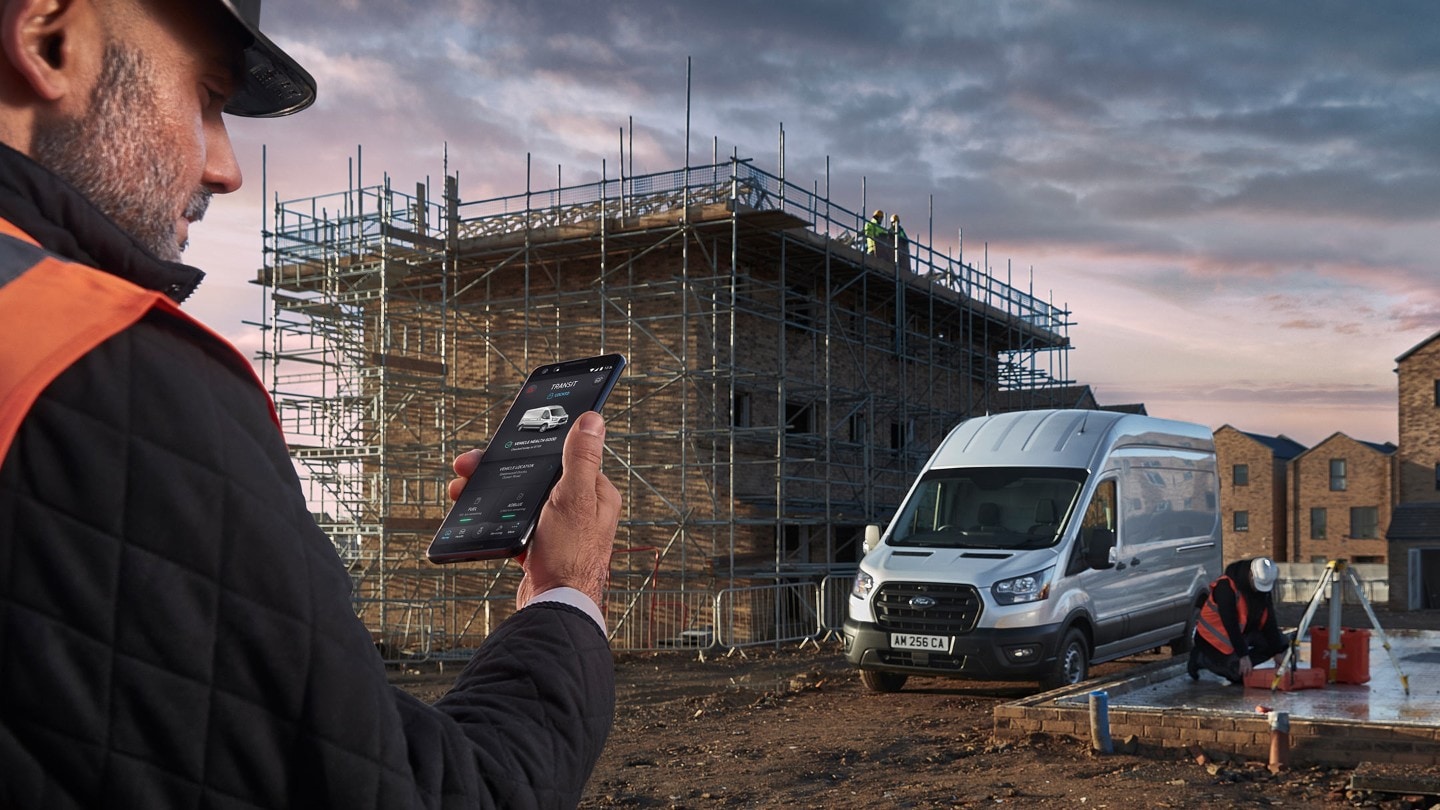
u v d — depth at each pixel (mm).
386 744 867
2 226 814
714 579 22234
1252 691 10773
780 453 21469
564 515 1262
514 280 25047
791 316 25578
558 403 1573
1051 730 9680
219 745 783
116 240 881
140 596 756
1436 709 9539
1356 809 7266
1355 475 60375
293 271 24500
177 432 791
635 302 23609
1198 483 15422
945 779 8461
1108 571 12828
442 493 24109
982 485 13031
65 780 739
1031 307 33250
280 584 820
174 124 966
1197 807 7332
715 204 21359
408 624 21547
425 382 23703
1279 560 62969
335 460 22547
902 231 27578
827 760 9359
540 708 1078
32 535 734
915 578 12008
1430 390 44594
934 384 31203
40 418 744
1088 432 13375
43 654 730
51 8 884
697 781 8648
